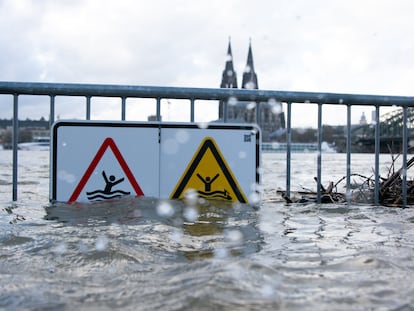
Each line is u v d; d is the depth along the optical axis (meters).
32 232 2.36
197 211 3.03
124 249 2.00
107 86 3.44
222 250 2.05
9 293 1.43
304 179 7.86
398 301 1.35
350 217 3.09
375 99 3.79
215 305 1.29
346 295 1.40
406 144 3.86
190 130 3.35
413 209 3.52
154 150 3.33
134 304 1.32
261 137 3.40
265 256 1.92
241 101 3.62
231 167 3.37
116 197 3.29
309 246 2.14
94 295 1.41
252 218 2.91
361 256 1.91
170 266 1.76
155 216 2.84
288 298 1.36
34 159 21.06
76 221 2.68
